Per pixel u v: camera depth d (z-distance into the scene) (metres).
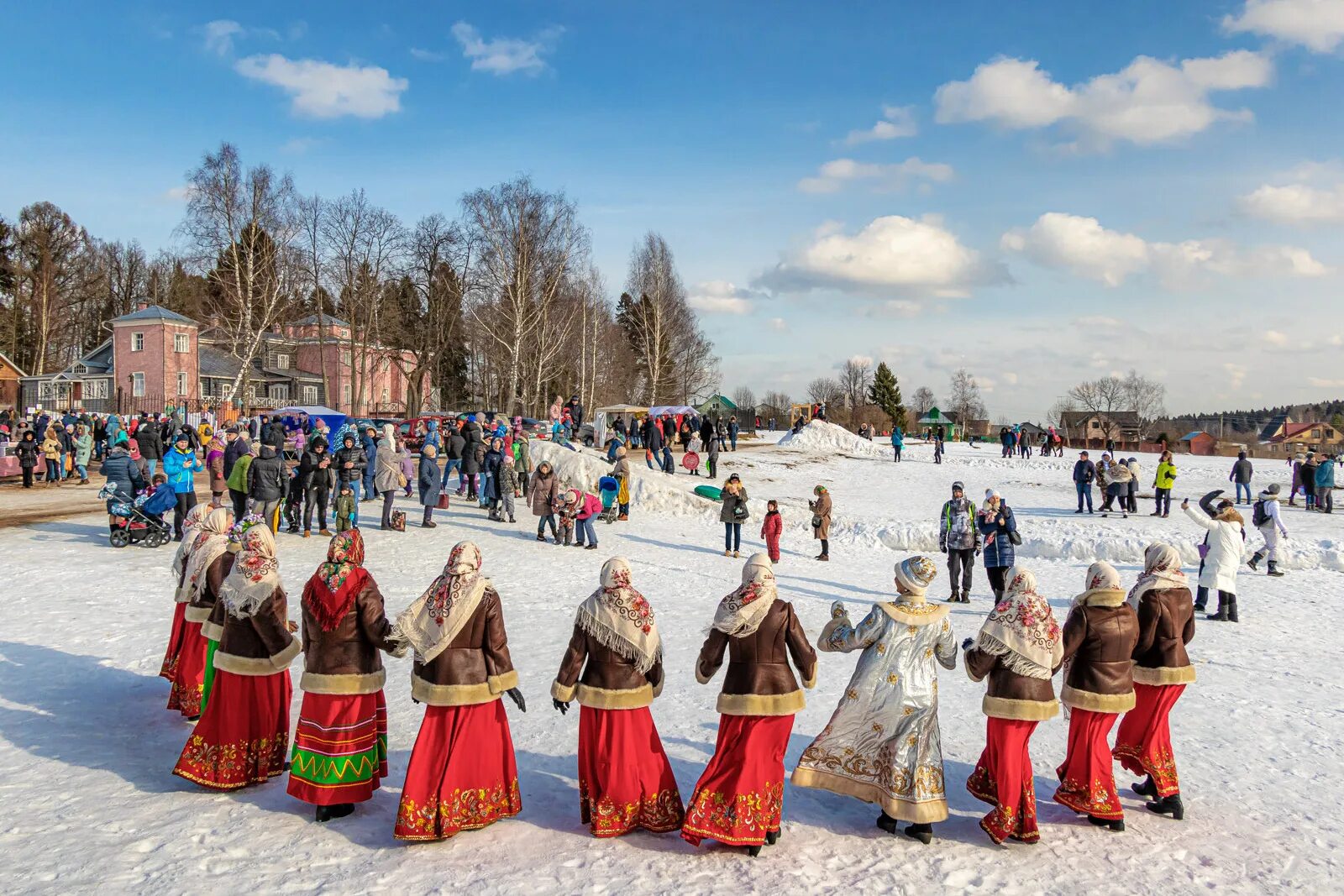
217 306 53.12
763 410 99.88
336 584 5.44
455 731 5.30
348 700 5.48
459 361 73.81
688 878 4.87
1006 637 5.51
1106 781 5.85
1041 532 22.77
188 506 16.50
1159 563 6.33
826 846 5.41
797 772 5.76
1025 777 5.50
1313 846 5.64
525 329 50.56
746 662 5.33
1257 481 38.28
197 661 7.26
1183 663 6.21
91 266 79.94
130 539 15.85
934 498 32.03
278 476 16.75
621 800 5.36
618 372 82.19
